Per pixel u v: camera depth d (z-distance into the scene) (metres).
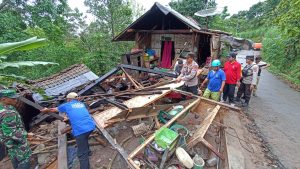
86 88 7.95
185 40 11.89
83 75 9.45
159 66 12.66
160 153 4.20
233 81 7.33
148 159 4.29
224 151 5.01
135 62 11.41
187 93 6.34
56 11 14.62
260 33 37.50
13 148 3.63
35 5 13.25
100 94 7.30
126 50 18.69
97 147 5.25
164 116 5.92
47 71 13.03
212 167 4.54
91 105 6.11
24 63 4.44
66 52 15.03
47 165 4.60
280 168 4.59
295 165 4.73
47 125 6.48
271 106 8.70
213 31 10.66
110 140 4.16
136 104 5.68
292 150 5.35
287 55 18.75
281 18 14.58
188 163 4.04
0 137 3.55
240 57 13.58
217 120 5.86
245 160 4.75
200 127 5.00
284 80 15.09
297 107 8.70
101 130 4.47
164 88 6.74
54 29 15.20
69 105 4.20
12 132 3.49
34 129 6.57
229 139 5.54
